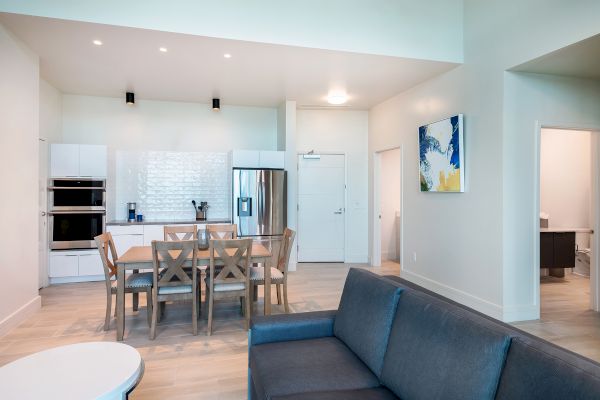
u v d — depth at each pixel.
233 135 6.26
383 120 5.96
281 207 5.71
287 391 1.58
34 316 3.74
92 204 5.09
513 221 3.59
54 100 5.16
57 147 4.98
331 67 4.24
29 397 1.49
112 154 5.63
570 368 1.01
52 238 4.95
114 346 2.01
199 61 4.05
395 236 7.27
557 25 3.00
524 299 3.64
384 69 4.30
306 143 6.55
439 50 4.02
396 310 1.79
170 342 3.13
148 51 3.76
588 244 5.60
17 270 3.50
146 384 2.45
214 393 2.35
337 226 6.69
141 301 4.32
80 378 1.65
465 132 4.04
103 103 5.66
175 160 5.98
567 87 3.71
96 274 5.12
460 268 4.14
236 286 3.40
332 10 3.72
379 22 3.86
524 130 3.60
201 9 3.37
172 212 5.97
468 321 1.38
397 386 1.54
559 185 5.85
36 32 3.31
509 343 1.22
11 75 3.34
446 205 4.37
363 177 6.70
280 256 4.40
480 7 3.81
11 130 3.36
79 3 3.09
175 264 3.21
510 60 3.45
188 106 6.04
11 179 3.37
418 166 4.93
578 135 5.58
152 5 3.25
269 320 2.15
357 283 2.17
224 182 6.18
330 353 1.95
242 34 3.48
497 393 1.17
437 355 1.41
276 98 5.71
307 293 4.66
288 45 3.61
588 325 3.54
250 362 2.04
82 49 3.71
